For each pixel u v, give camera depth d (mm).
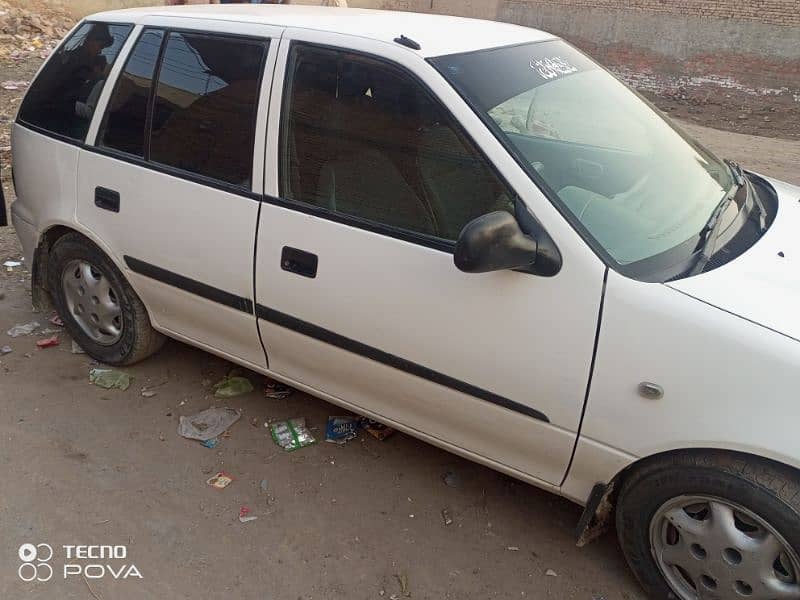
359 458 3133
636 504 2336
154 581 2494
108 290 3498
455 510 2873
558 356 2236
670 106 16203
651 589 2445
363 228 2543
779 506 2027
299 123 2684
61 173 3383
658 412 2127
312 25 2738
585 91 2838
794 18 15148
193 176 2945
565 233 2213
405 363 2559
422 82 2443
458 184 2391
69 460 3021
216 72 2895
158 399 3459
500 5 18938
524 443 2447
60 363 3686
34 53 11164
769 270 2299
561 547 2721
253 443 3195
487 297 2316
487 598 2488
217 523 2752
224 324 3062
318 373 2904
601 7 17531
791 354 1979
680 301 2107
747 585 2172
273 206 2725
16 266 4711
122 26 3260
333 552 2646
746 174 3293
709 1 16062
